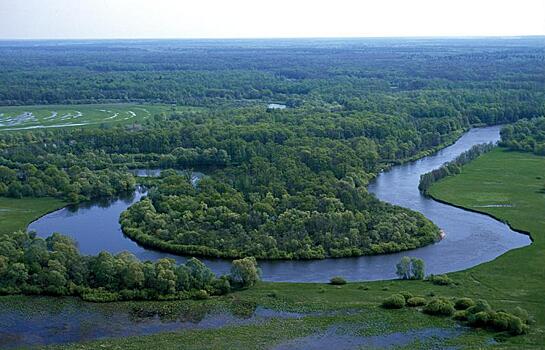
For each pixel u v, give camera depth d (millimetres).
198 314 160875
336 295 171125
